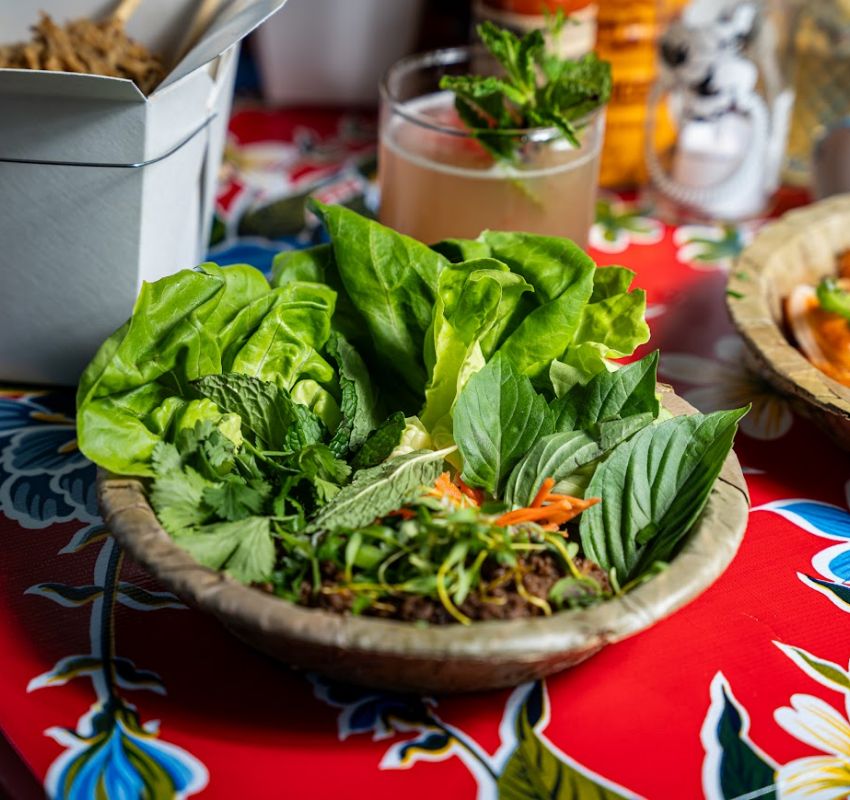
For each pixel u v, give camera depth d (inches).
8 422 33.1
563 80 35.0
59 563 28.3
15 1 37.9
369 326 29.8
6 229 30.5
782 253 36.3
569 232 36.5
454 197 35.1
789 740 23.9
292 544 24.0
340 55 51.5
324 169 48.3
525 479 26.5
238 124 51.9
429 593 22.8
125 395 26.2
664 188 45.8
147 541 23.0
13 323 32.5
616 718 24.4
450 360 28.3
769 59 43.2
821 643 26.5
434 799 22.4
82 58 34.9
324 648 21.3
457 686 23.0
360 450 28.3
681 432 26.4
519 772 23.0
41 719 23.8
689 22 42.1
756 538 29.9
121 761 22.9
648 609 22.0
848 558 29.3
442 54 40.0
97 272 31.1
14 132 28.8
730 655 26.1
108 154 29.1
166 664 25.4
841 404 28.7
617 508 25.8
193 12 38.1
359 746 23.6
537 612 23.3
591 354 28.6
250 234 43.2
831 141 43.4
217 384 26.6
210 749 23.3
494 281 28.0
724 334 38.7
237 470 26.1
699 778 22.9
